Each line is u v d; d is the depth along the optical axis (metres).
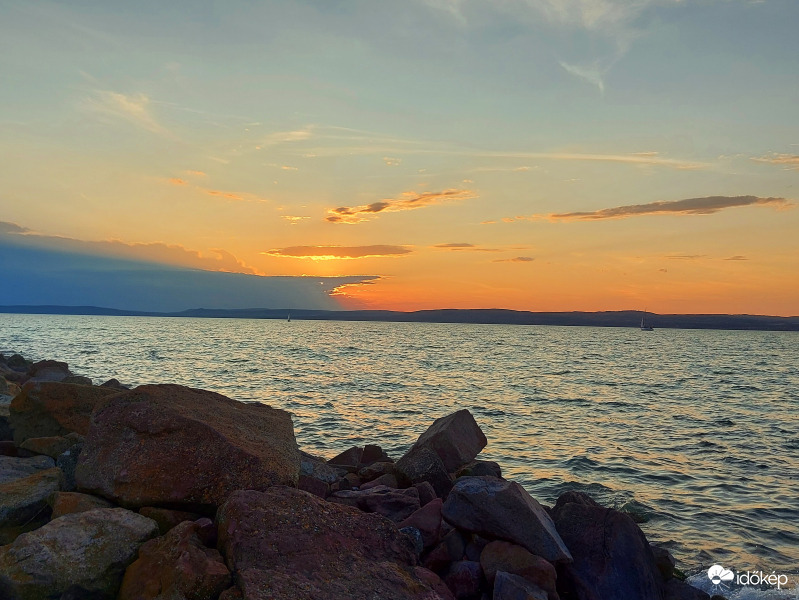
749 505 16.28
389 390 42.84
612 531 8.60
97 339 105.31
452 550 8.14
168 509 7.55
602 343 154.38
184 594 5.83
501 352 102.62
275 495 7.24
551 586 7.45
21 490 7.99
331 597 5.91
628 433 27.78
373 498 9.48
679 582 9.27
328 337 156.50
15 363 34.22
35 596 5.95
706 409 37.09
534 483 18.22
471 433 12.84
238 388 41.06
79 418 11.50
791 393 47.56
